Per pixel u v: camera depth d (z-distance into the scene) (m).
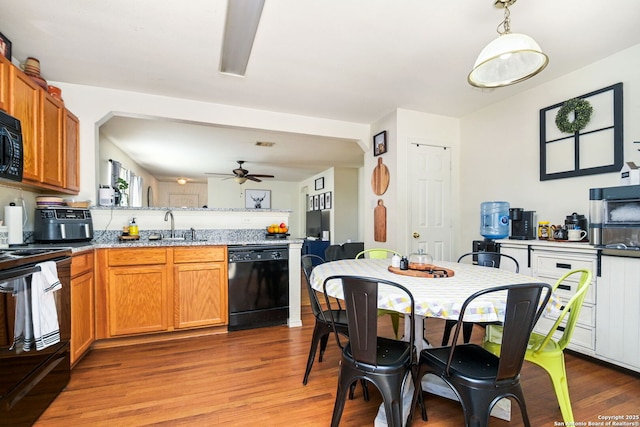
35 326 1.48
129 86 3.03
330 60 2.55
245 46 2.33
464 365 1.38
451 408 1.75
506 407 1.66
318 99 3.38
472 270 1.98
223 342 2.69
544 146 2.98
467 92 3.21
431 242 3.83
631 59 2.37
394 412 1.37
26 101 2.08
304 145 5.34
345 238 7.56
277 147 5.48
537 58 1.70
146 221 3.21
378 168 4.04
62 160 2.56
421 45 2.33
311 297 2.04
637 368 1.99
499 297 1.34
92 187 2.99
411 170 3.74
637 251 1.98
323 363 2.28
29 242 2.59
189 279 2.77
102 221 3.05
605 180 2.53
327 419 1.64
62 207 2.55
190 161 6.70
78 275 2.18
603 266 2.16
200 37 2.21
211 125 3.60
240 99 3.38
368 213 4.30
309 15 1.97
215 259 2.86
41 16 1.97
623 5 1.88
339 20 2.02
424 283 1.59
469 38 2.24
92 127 3.00
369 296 1.33
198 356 2.40
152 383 1.99
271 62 2.58
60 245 2.35
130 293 2.60
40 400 1.62
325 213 7.98
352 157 6.39
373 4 1.87
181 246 2.75
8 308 1.34
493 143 3.54
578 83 2.72
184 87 3.06
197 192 10.26
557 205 2.89
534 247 2.64
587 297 2.26
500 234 3.16
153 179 8.84
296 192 10.30
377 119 4.05
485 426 1.25
